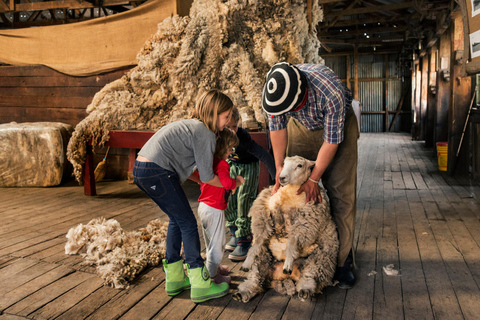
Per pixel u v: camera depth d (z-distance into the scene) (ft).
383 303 7.89
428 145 36.01
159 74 18.13
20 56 22.81
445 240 11.51
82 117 21.94
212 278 8.43
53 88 22.43
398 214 14.47
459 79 21.44
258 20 17.58
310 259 8.30
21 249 10.93
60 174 19.90
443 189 18.61
